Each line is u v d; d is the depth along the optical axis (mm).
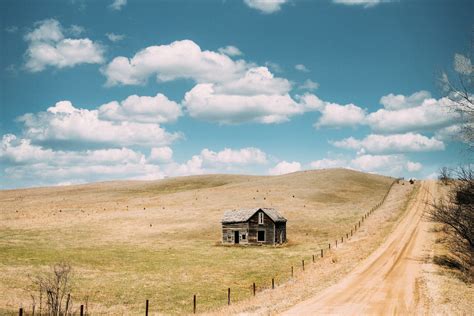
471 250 36625
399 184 132125
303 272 41562
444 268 36219
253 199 105938
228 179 167875
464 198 35688
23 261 50156
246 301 30172
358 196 115062
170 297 35906
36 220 87062
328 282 32438
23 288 36938
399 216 73375
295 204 99438
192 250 60719
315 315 23000
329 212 89812
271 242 65438
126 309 32094
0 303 31344
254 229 66625
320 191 117688
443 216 37875
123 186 159000
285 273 44531
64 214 94250
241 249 61844
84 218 89188
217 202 104375
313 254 55062
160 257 54969
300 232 73375
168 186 155250
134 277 43562
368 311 23750
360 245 52344
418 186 118688
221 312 26406
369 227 68000
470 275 33406
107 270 46938
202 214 90250
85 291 37656
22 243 64000
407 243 49656
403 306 24656
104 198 127000
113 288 38906
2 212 96812
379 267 37531
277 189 120750
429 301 25531
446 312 22750
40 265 47969
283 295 29594
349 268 37875
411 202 89125
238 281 41844
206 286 39875
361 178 145000
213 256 55969
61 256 54219
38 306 31406
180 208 98688
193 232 74750
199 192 123688
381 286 30219
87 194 139000
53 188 160125
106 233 74312
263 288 38125
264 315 23219
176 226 79625
